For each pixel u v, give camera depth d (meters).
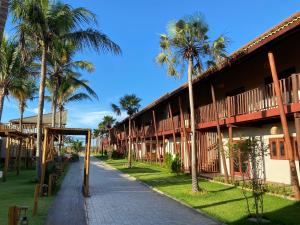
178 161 26.78
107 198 15.49
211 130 25.22
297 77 15.05
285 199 13.78
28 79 27.41
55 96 31.30
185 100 31.62
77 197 15.56
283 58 18.59
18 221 8.28
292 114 15.24
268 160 19.41
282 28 13.08
